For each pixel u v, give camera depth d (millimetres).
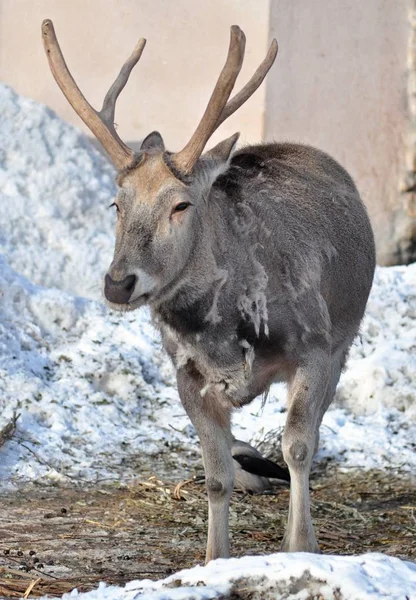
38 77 30891
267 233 15500
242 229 15242
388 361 23812
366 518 18188
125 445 21406
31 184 28453
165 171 14156
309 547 15203
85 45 30531
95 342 24188
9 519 17641
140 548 16438
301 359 15570
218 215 15023
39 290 25172
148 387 23266
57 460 20406
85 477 19922
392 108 28266
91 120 14750
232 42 14141
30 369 22891
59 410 21891
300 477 15234
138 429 22125
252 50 29234
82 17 30484
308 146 18359
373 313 25359
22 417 21406
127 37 30219
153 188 14055
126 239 13891
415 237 28391
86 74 30547
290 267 15602
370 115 28531
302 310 15547
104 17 30359
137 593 11945
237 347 15055
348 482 20141
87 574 15117
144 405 22828
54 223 27672
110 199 28938
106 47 30375
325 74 28938
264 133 29062
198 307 14773
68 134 30078
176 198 14023
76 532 17141
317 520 18016
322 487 19938
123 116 30297
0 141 29250
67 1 30547
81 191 28656
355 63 28672
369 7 28438
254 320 14969
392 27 28141
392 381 23406
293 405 15375
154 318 15141
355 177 28734
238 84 29234
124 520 17844
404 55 28000
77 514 18078
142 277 13797
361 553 16312
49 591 14336
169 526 17641
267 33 29109
